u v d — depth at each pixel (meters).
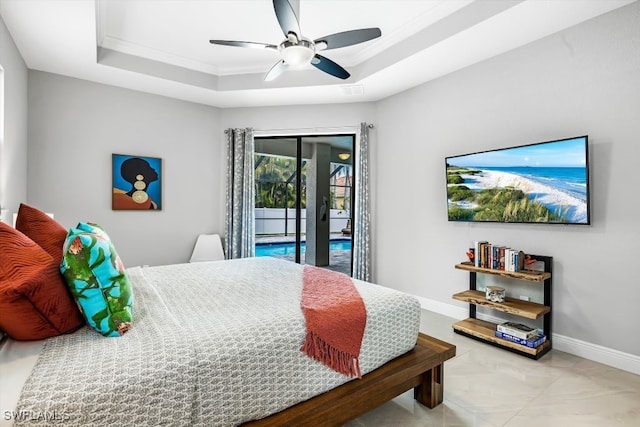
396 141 4.22
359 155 4.50
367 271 4.47
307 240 5.12
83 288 1.34
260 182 5.04
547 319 2.75
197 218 4.68
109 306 1.37
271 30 3.24
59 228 1.78
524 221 2.88
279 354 1.42
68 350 1.22
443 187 3.67
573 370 2.40
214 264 2.92
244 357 1.32
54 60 3.32
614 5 2.38
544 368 2.43
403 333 1.90
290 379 1.45
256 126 4.83
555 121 2.75
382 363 1.80
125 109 4.07
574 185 2.56
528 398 2.05
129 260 4.15
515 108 3.02
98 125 3.90
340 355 1.60
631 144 2.37
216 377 1.25
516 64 3.01
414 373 1.82
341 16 2.97
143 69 3.66
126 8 2.86
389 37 3.31
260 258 3.26
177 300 1.84
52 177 3.64
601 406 1.96
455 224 3.56
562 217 2.64
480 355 2.65
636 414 1.89
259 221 5.06
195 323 1.49
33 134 3.53
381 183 4.42
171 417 1.14
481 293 3.16
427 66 3.40
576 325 2.66
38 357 1.17
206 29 3.22
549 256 2.80
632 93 2.36
